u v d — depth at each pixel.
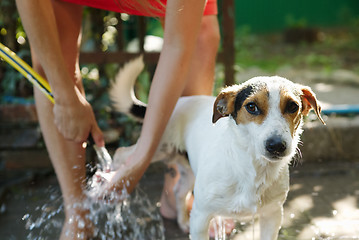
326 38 12.39
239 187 2.24
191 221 2.42
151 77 4.48
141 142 2.46
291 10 15.52
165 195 3.20
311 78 7.50
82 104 2.53
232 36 4.22
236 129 2.19
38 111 2.78
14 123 4.25
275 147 1.95
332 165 4.16
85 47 4.85
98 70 4.45
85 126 2.54
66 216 2.81
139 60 2.87
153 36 5.75
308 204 3.38
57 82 2.43
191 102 2.78
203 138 2.49
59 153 2.78
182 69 2.35
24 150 4.14
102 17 4.52
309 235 2.89
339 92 6.44
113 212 3.27
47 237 2.97
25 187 3.83
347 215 3.18
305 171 4.01
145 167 2.48
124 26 4.95
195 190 2.38
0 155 4.12
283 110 2.05
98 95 4.44
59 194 3.67
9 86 4.36
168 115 2.41
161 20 2.98
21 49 4.36
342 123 4.37
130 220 3.21
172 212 3.21
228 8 4.16
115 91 2.93
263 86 2.09
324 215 3.19
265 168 2.20
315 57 9.41
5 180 3.98
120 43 4.44
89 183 2.93
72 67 2.82
